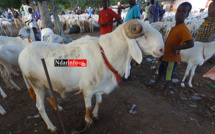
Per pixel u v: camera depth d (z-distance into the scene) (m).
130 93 3.13
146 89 3.32
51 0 5.84
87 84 1.74
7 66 2.97
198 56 3.11
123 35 1.53
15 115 2.55
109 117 2.46
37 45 1.78
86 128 2.21
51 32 4.16
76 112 2.60
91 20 10.34
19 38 3.98
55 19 6.16
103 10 3.57
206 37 4.20
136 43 1.45
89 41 1.73
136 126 2.27
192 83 3.64
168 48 2.54
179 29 2.28
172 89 3.32
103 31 3.71
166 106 2.72
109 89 1.88
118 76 1.78
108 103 2.81
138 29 1.29
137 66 4.55
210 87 3.49
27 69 1.77
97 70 1.67
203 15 9.63
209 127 2.26
